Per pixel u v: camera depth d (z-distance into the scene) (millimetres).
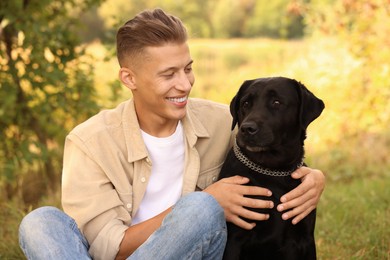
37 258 2611
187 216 2613
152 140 3080
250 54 19594
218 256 2814
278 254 3150
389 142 7266
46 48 5727
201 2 31062
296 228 3121
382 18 7473
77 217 2900
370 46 7488
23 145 5691
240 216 3047
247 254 3154
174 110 2957
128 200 2988
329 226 4410
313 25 8227
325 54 8297
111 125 3062
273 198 3066
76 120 6137
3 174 5656
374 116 7461
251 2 31562
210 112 3330
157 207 3094
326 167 6570
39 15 5879
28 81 5727
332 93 7742
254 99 3193
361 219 4551
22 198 5832
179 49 2883
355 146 7211
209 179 3262
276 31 29078
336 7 7977
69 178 2949
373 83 7410
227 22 31359
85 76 5910
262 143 3018
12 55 5836
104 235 2824
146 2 26781
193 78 3049
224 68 16828
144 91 2939
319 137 7441
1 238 4156
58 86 5727
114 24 5844
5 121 5832
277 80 3211
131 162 3018
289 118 3148
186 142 3123
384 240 4016
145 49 2855
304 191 3057
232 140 3398
